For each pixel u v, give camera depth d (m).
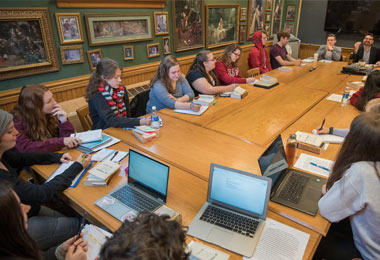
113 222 1.27
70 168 1.60
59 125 2.19
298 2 7.15
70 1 3.13
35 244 0.91
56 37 3.17
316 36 7.26
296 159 1.76
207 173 1.62
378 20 6.18
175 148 1.92
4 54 2.80
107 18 3.54
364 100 2.46
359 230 1.21
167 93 2.73
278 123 2.30
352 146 1.19
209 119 2.43
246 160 1.75
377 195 1.09
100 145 1.98
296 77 3.85
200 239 1.16
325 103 2.77
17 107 1.98
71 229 1.53
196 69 3.22
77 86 3.46
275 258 1.07
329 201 1.21
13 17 2.76
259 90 3.26
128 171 1.51
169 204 1.36
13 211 0.81
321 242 1.43
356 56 5.07
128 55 3.96
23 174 2.28
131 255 0.54
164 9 4.23
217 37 5.39
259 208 1.23
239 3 5.63
